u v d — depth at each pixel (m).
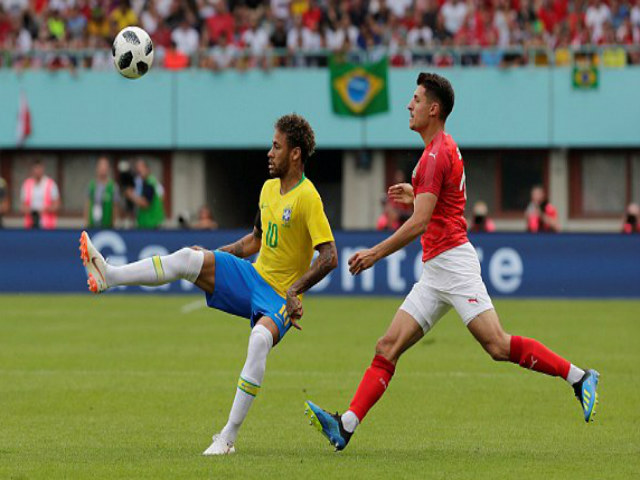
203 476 25.28
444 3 108.50
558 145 107.12
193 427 34.16
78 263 85.88
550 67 106.56
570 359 49.97
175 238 84.19
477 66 106.88
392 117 107.81
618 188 110.00
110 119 110.19
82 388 41.75
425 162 28.03
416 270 83.50
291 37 108.75
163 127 109.94
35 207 95.12
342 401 39.09
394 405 38.50
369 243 83.75
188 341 56.59
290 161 28.38
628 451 30.06
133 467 26.50
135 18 110.44
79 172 113.81
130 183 93.19
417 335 28.66
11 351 52.38
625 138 106.62
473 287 28.27
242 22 109.75
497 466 26.94
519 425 34.72
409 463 27.31
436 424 34.88
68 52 109.50
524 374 45.94
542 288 82.69
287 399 39.50
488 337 28.22
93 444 31.14
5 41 110.88
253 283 28.69
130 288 86.81
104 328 62.41
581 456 28.81
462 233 28.58
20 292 86.00
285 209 28.33
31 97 110.19
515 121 107.25
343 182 110.94
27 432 33.16
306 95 108.44
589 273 82.50
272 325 28.17
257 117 109.12
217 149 113.81
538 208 93.12
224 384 42.84
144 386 42.28
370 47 107.69
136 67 34.12
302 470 26.08
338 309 74.06
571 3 108.06
